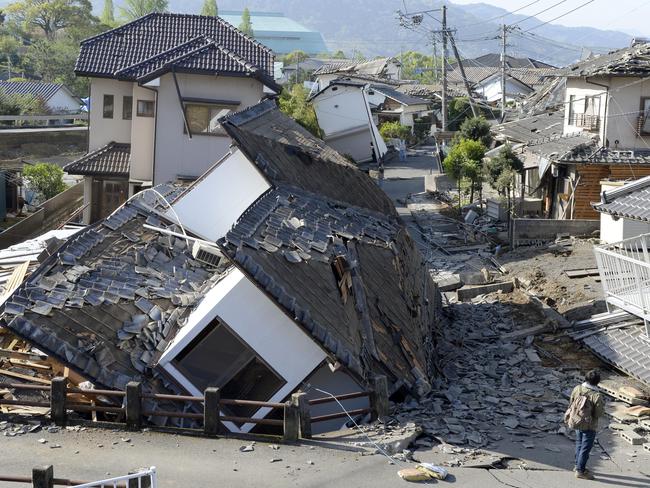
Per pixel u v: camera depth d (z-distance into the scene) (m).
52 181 38.19
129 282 14.35
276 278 12.35
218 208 16.81
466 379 15.91
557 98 48.03
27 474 9.91
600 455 11.70
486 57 108.31
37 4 102.25
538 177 35.75
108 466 10.27
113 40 32.53
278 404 11.45
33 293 12.88
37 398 12.63
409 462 10.84
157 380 12.58
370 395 12.26
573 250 26.11
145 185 29.72
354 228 17.33
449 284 24.95
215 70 27.78
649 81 28.53
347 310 13.63
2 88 57.91
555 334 19.11
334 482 10.05
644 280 16.58
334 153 22.09
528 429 12.74
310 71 105.44
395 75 97.00
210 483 9.88
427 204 39.62
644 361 16.09
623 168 28.88
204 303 13.57
